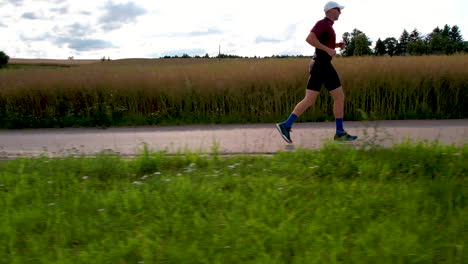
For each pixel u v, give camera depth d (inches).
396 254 82.0
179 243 93.2
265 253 85.8
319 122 304.8
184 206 117.4
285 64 391.9
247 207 113.7
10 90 370.3
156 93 362.0
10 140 274.4
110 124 339.6
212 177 146.8
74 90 376.5
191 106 358.6
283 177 143.3
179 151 192.2
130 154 206.1
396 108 341.4
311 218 105.2
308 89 215.9
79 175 160.1
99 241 98.6
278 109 341.1
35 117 357.7
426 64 351.9
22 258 89.4
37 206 122.0
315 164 156.4
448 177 133.1
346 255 84.3
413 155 155.9
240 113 341.1
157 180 145.9
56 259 89.4
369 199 116.0
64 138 272.5
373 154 162.6
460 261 80.0
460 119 303.6
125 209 119.6
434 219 99.8
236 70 375.9
